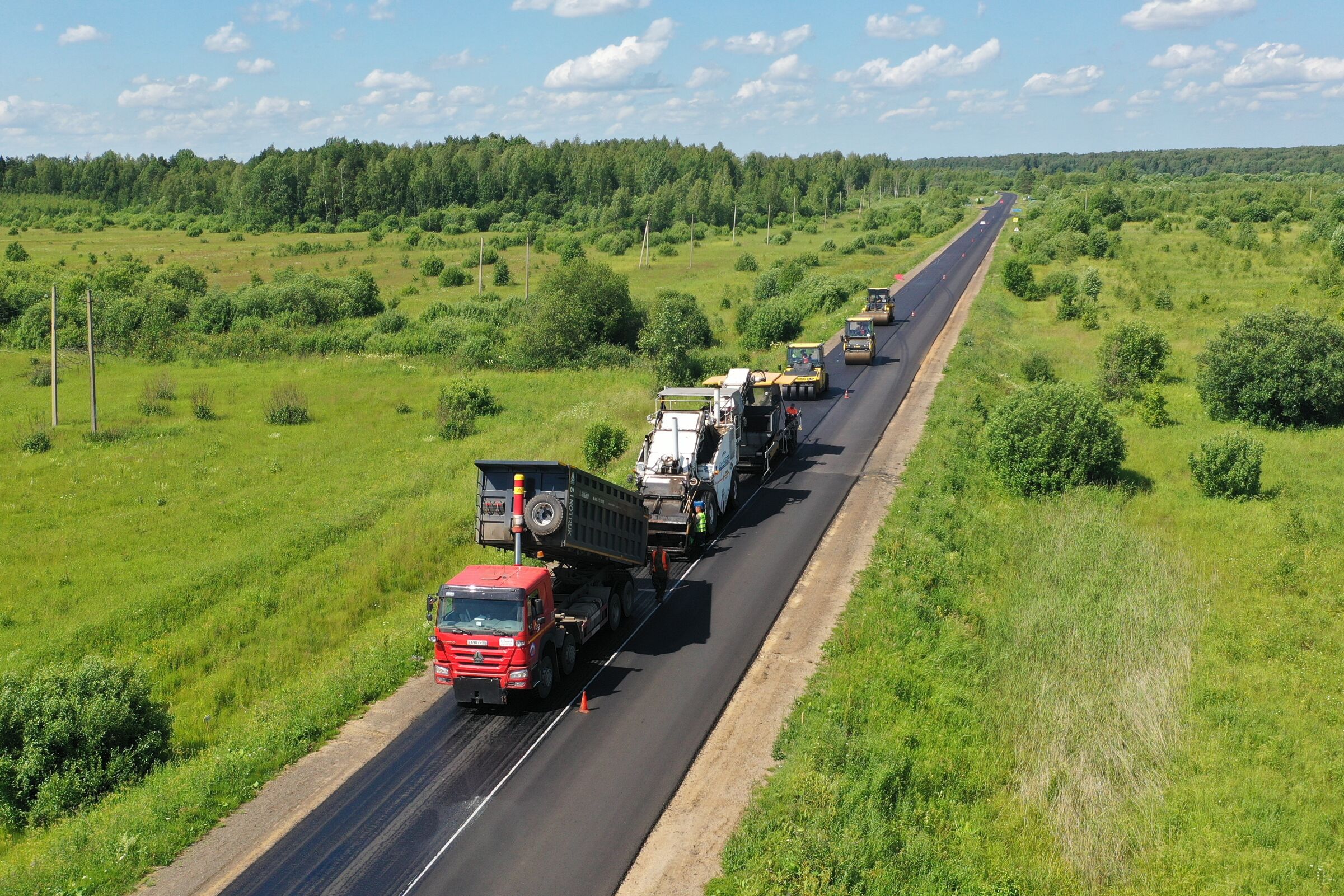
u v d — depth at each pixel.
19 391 55.78
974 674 20.44
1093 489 32.09
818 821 14.48
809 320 75.00
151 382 58.03
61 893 13.47
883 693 18.89
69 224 191.75
